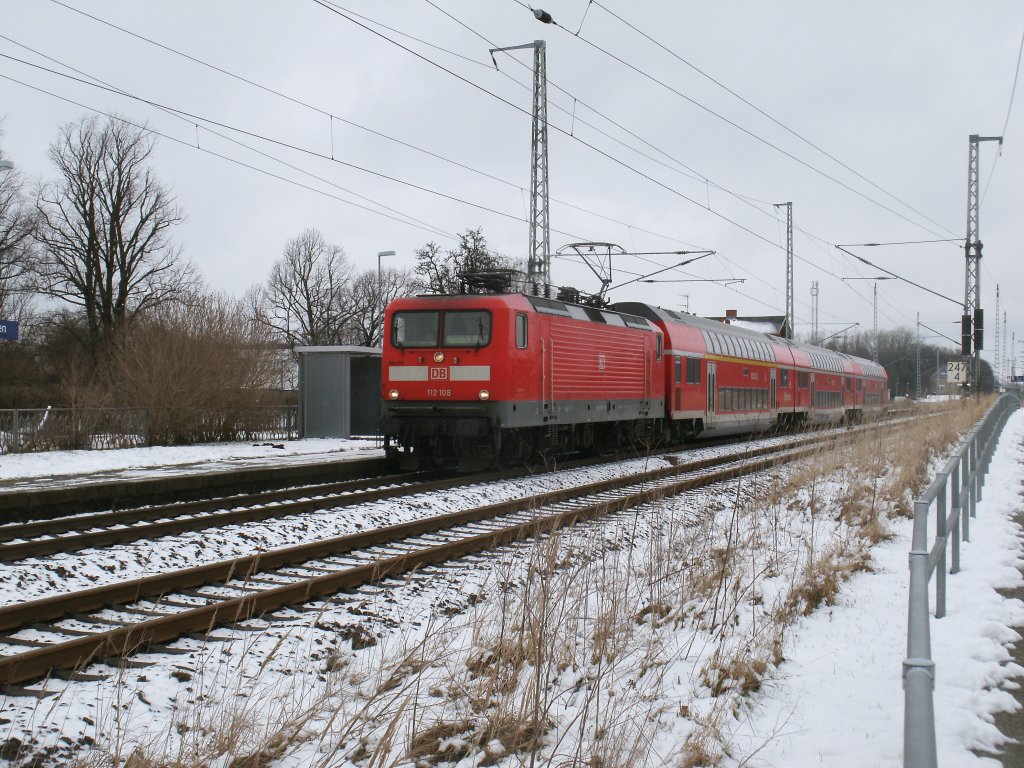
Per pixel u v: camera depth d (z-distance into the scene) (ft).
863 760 14.37
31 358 139.54
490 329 53.78
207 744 15.02
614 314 69.15
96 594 24.40
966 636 20.77
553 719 16.72
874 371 164.25
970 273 122.72
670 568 28.25
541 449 59.82
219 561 29.50
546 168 81.00
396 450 58.13
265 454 69.00
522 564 30.17
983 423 46.14
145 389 76.69
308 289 203.92
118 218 133.49
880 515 38.83
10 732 15.48
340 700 17.19
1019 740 15.43
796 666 20.03
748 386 98.07
